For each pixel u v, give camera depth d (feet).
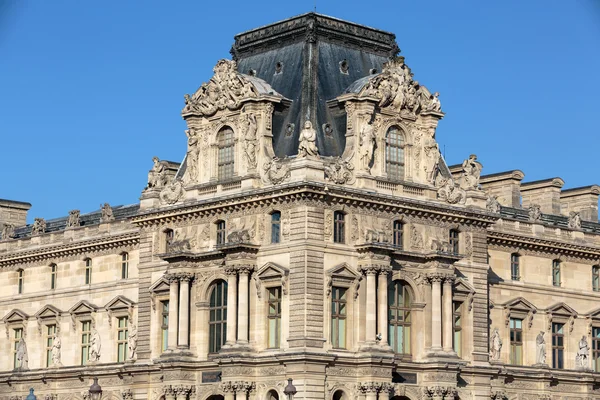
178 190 495.82
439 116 491.72
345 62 494.18
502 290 536.83
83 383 539.70
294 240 454.81
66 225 595.06
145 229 508.94
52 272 582.76
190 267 483.92
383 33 510.58
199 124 494.18
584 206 621.72
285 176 460.14
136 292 538.88
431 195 486.79
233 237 467.93
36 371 562.25
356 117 472.03
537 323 546.67
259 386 456.45
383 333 459.73
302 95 479.82
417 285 478.59
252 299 463.83
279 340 456.04
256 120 474.90
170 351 482.69
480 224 501.97
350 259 462.19
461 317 493.36
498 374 505.25
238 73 484.74
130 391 508.53
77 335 561.43
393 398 467.11
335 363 450.30
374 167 474.49
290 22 496.64
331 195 456.86
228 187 477.77
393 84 481.46
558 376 533.55
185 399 474.49
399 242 478.18
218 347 474.90
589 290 570.05
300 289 450.30
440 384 470.39
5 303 598.75
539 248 552.41
